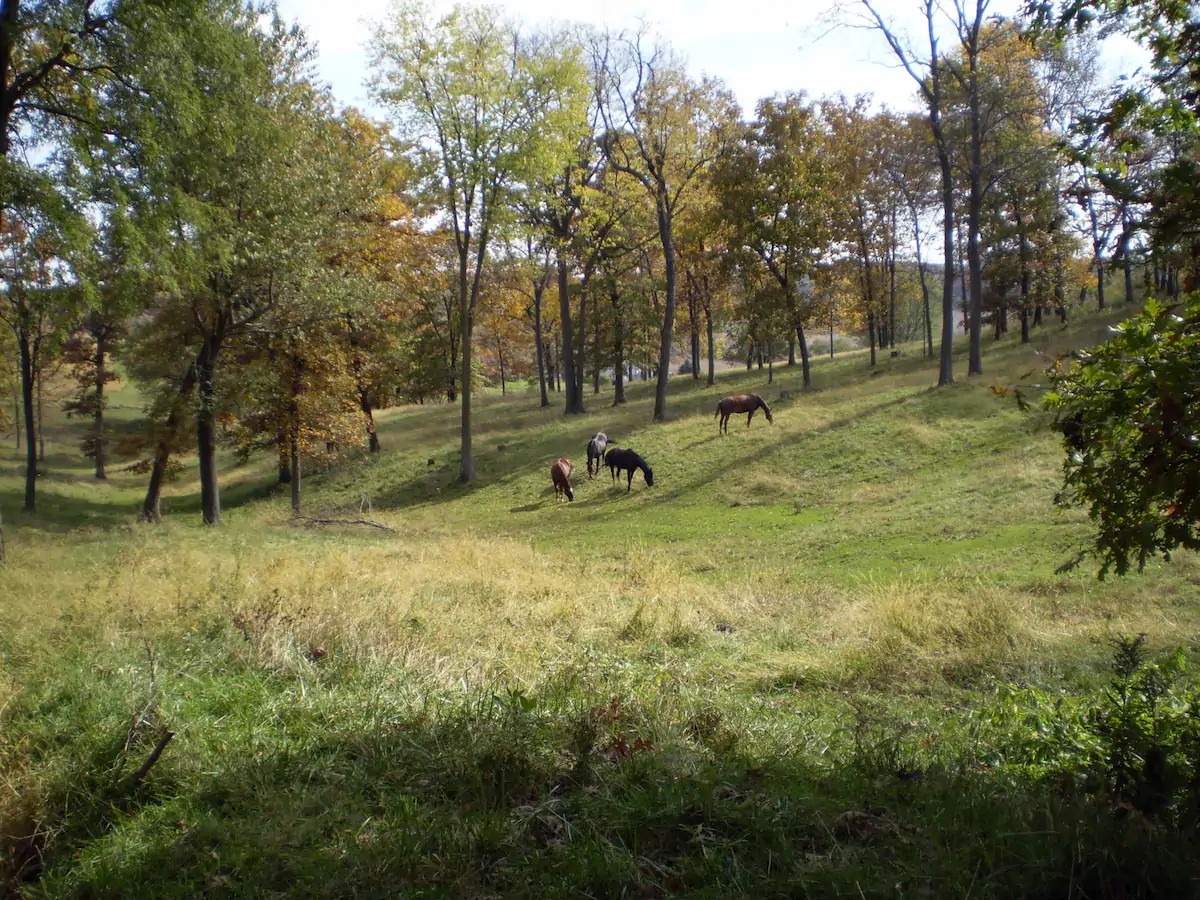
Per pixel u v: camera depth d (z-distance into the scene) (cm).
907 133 4669
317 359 2877
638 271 5591
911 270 6188
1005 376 3089
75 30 1370
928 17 3070
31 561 1307
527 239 3822
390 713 570
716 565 1616
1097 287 5078
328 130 2666
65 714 560
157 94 1448
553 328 7131
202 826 429
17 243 1452
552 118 3181
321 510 3475
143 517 2539
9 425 5025
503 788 453
